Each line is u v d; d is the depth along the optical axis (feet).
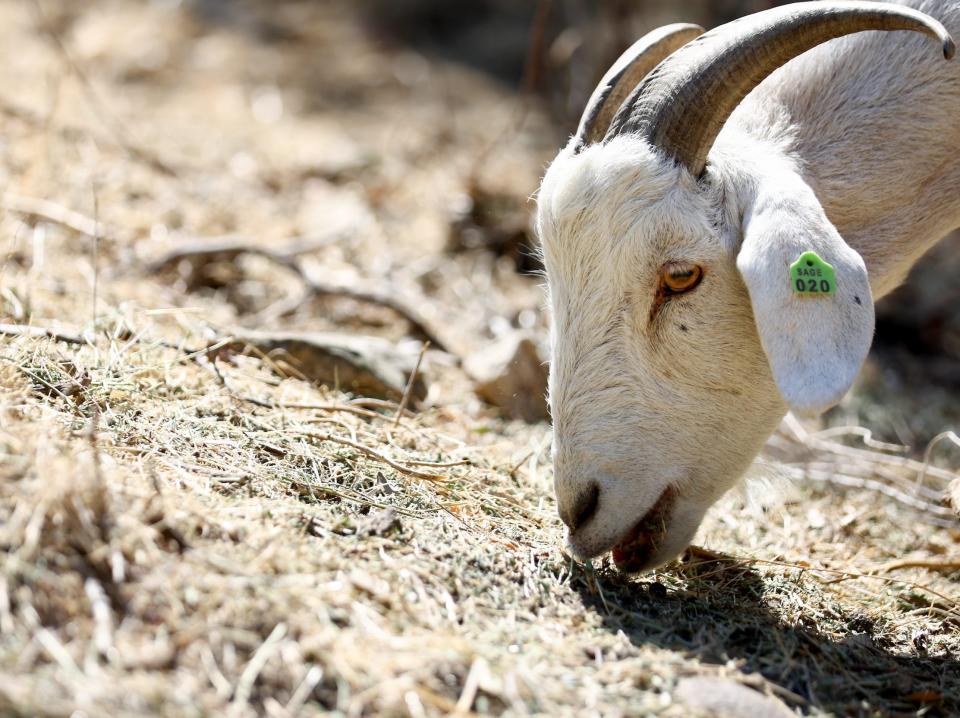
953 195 16.07
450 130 42.04
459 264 29.86
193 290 24.41
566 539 14.64
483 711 11.00
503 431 20.74
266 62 47.39
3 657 10.28
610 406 14.42
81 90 36.83
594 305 14.35
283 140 38.04
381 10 55.93
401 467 16.05
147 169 30.63
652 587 14.84
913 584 16.38
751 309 14.35
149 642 10.85
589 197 14.14
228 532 12.67
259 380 18.43
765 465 17.44
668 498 14.80
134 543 11.82
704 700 11.67
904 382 27.45
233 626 11.21
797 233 13.17
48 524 11.65
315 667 10.94
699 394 14.56
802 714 12.26
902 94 15.69
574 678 11.80
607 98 15.19
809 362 12.76
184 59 45.37
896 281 16.29
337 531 13.75
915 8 16.12
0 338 16.29
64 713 9.73
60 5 47.57
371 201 33.17
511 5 57.67
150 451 14.32
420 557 13.55
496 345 23.15
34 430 13.25
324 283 25.08
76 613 10.98
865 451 22.70
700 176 14.28
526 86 33.58
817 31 13.62
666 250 14.05
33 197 25.93
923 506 20.11
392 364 20.72
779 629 14.17
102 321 19.10
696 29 15.97
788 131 15.47
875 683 13.46
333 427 17.08
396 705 10.73
